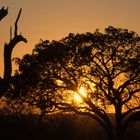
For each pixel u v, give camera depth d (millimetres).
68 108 70562
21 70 71750
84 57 70000
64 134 46281
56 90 72188
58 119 59531
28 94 70625
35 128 33781
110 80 70188
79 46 72312
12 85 70062
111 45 71938
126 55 72250
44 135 39250
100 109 70000
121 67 70500
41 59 71312
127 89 71438
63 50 71562
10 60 16328
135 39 72438
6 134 25781
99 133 66375
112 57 70875
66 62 71750
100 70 70438
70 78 72062
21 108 69750
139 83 71625
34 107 70562
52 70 72375
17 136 26078
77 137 49844
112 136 68438
